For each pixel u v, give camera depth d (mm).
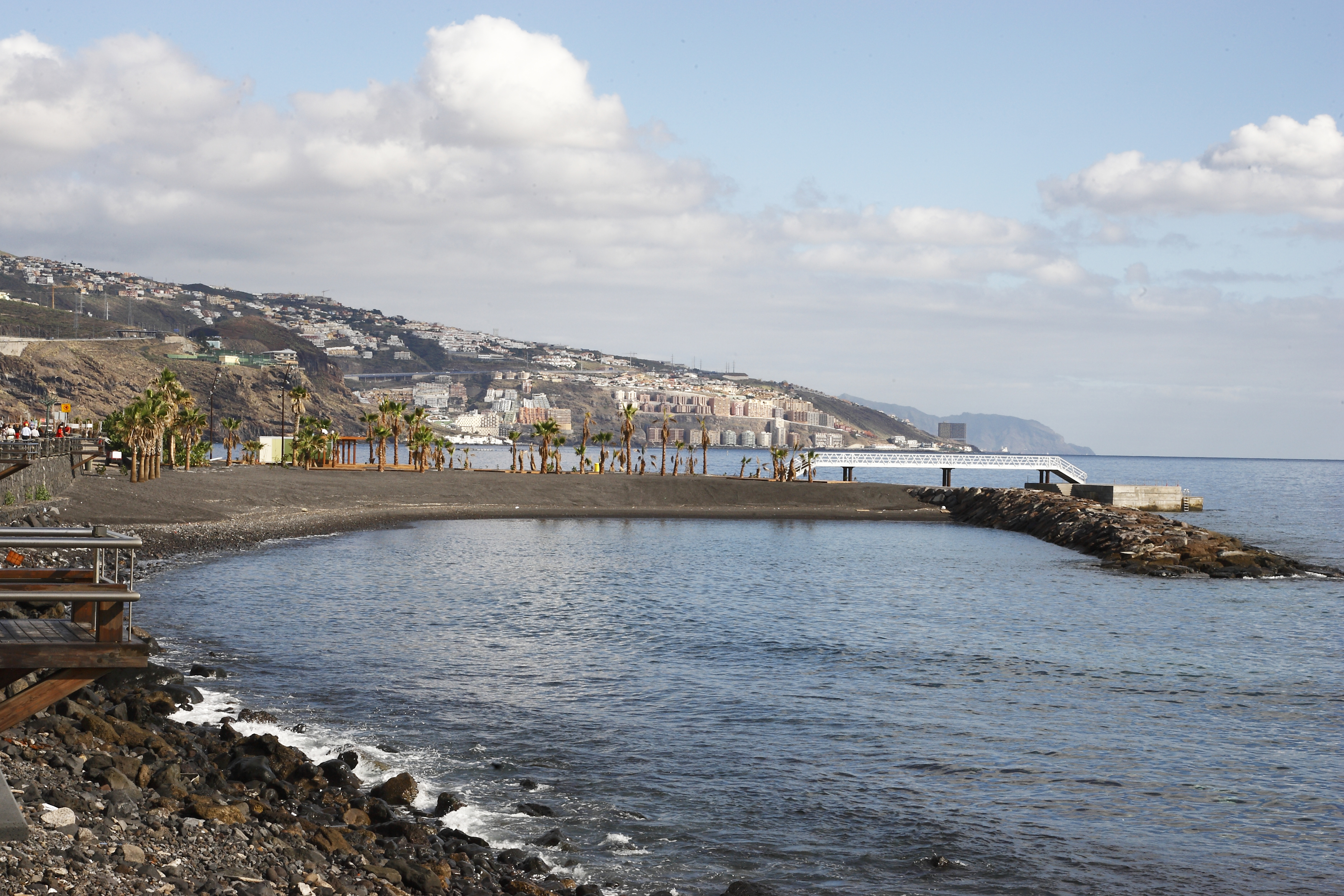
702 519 122125
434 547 81812
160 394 115250
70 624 13133
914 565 77875
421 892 16000
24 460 55750
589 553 81312
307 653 37188
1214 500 188250
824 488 144625
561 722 28984
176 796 17484
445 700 30953
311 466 150875
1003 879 19047
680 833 20828
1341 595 63125
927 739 28375
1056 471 158625
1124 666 39531
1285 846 20938
